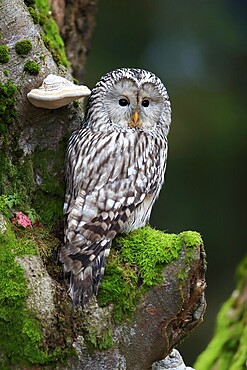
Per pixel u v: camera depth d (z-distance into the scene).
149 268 9.20
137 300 9.19
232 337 12.19
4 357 8.90
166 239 9.38
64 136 9.94
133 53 20.33
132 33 20.34
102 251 9.05
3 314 8.84
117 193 9.32
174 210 20.23
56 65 10.16
